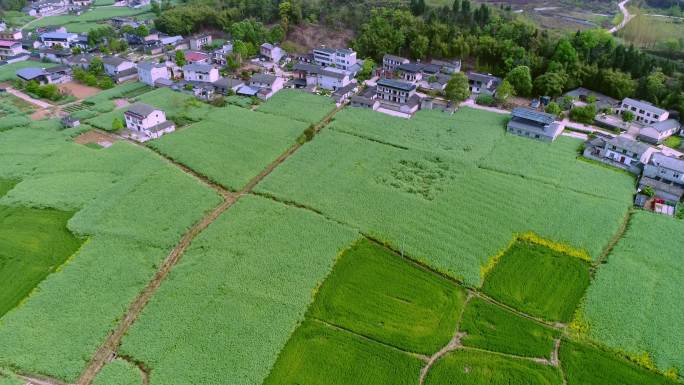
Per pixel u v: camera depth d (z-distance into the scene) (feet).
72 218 238.48
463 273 211.20
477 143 318.45
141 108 327.47
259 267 211.61
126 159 289.94
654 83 364.79
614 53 402.11
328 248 223.92
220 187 271.69
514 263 218.38
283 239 228.22
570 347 180.45
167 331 181.78
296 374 169.89
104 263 211.61
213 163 289.74
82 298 194.49
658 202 257.55
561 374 171.83
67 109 365.20
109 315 188.14
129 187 263.29
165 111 357.20
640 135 325.01
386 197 261.44
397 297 200.95
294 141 319.88
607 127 342.44
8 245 223.51
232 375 167.53
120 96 390.42
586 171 286.05
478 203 256.52
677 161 270.67
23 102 373.81
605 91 391.04
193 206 250.57
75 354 173.47
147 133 321.93
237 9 566.77
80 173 276.21
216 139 317.22
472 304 197.88
